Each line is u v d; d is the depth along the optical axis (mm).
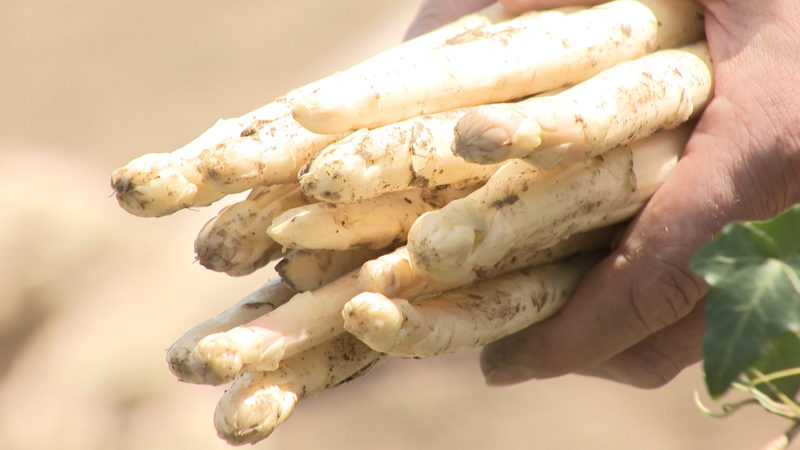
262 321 1062
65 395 2254
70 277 2479
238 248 1083
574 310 1126
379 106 1062
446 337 1068
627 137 1079
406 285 1061
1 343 2373
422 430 2322
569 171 1077
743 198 1108
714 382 1002
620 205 1101
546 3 1129
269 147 1067
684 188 1109
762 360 1038
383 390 2461
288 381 1073
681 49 1118
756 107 1107
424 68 1072
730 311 1002
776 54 1109
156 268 2492
